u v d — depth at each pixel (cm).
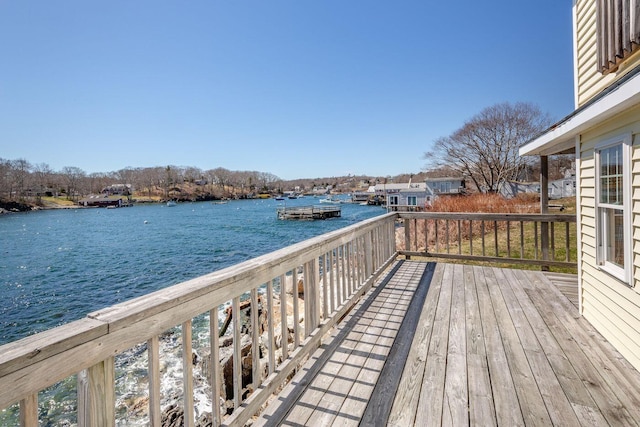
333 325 280
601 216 270
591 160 286
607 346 244
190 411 130
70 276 1483
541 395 187
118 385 542
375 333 275
